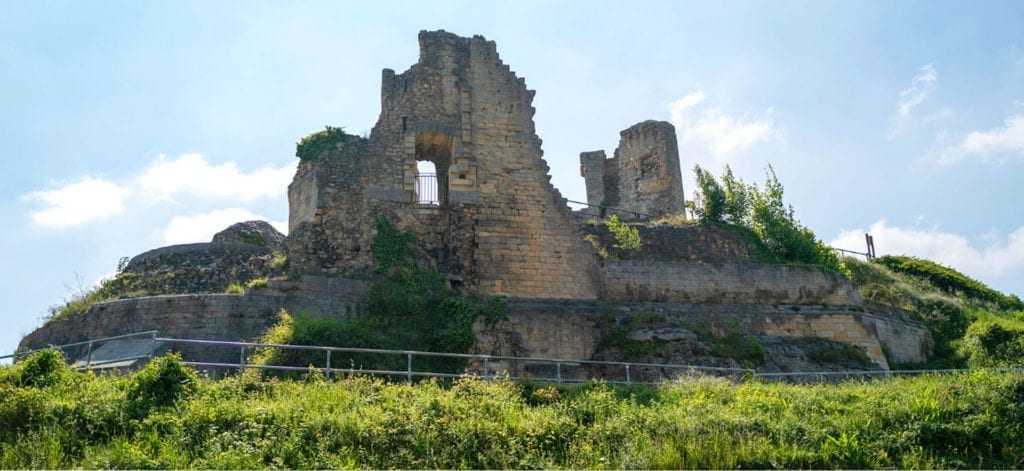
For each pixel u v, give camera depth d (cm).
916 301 4097
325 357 2592
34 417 1895
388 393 2194
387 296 2989
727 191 3912
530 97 3544
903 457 1995
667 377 2969
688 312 3272
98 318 2869
